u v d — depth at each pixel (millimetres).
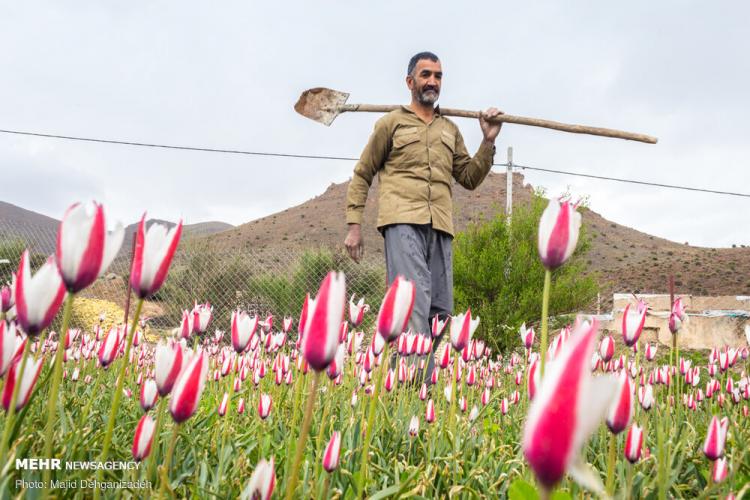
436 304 4902
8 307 1783
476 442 2467
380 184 4957
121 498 1557
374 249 51531
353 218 4938
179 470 1901
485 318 11188
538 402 576
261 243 69000
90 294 12289
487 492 1806
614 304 14922
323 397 3281
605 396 567
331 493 1663
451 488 1775
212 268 13289
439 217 4742
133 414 2611
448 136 4957
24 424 1892
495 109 4703
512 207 13133
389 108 5000
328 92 5027
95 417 2459
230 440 2053
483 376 5418
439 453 2199
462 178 5191
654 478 1794
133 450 1358
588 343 564
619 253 66875
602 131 4031
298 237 71500
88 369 3969
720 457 1577
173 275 13312
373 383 3311
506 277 11555
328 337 1006
